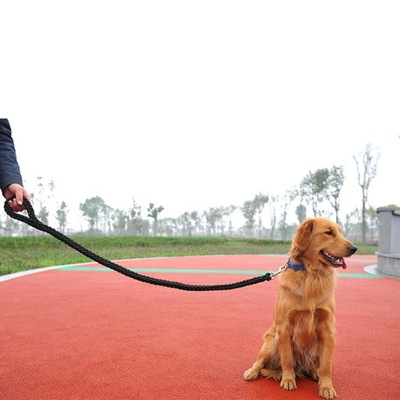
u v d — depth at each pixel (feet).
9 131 7.82
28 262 47.70
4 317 18.44
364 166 145.89
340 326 17.25
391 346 14.19
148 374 11.09
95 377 10.86
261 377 10.93
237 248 93.50
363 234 146.41
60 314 19.15
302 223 10.23
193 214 267.59
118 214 228.84
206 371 11.35
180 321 17.80
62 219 168.96
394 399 9.64
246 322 17.62
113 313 19.48
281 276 10.32
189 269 41.91
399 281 33.09
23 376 10.94
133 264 47.91
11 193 7.29
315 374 10.78
